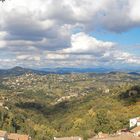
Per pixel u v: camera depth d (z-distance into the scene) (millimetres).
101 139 145375
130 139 131875
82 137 182750
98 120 197250
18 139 159500
